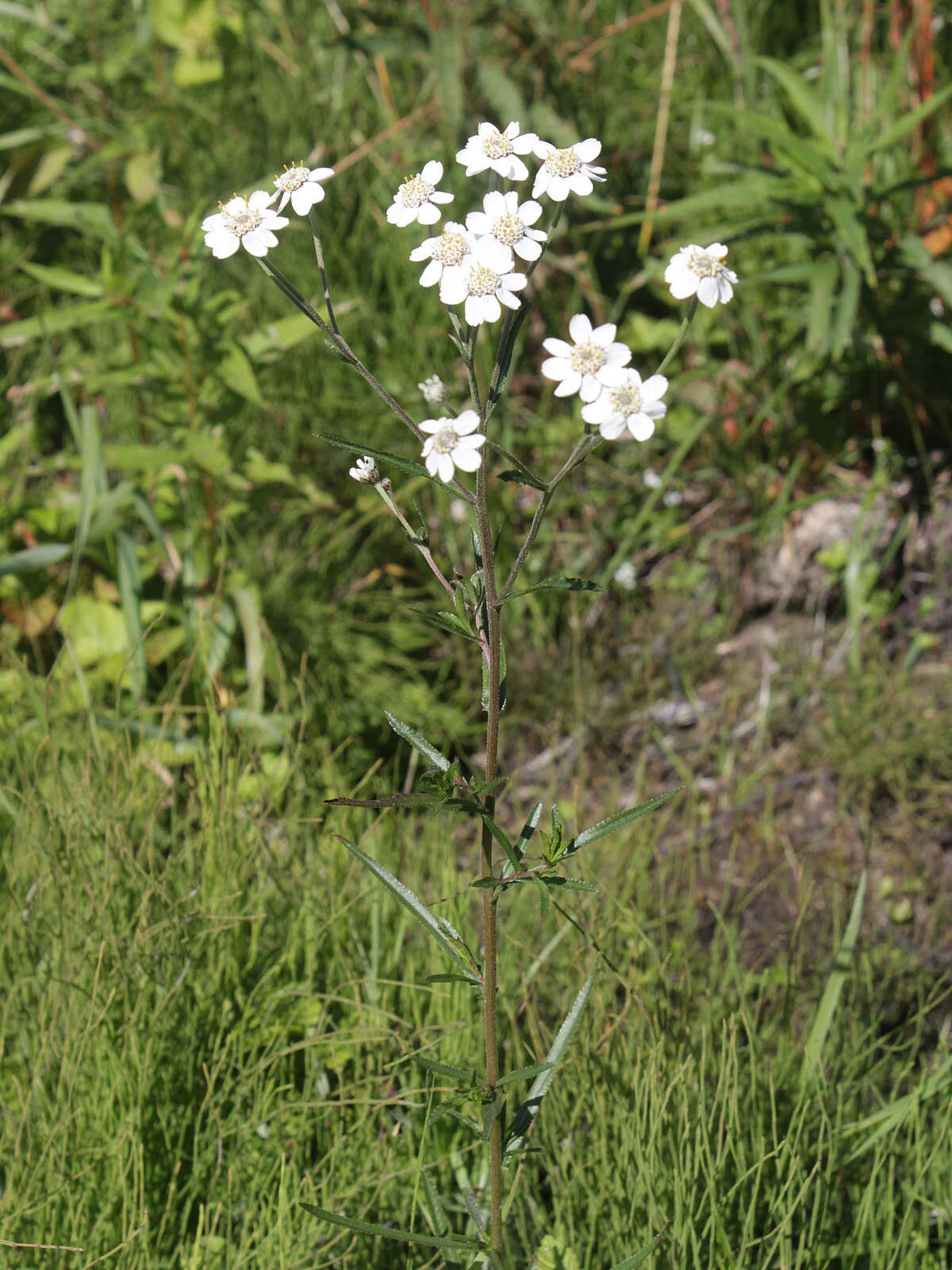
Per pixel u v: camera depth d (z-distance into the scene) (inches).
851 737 116.0
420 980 83.3
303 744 110.3
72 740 100.0
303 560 128.7
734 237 126.2
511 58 153.3
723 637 133.3
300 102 162.9
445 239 47.6
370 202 151.8
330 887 88.4
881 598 128.3
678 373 145.3
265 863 88.4
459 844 111.5
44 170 138.7
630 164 160.7
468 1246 57.7
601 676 130.1
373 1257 71.4
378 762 94.1
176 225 122.6
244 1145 73.2
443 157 146.8
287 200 50.2
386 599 129.2
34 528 120.3
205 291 144.7
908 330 127.0
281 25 165.0
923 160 137.7
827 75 137.6
